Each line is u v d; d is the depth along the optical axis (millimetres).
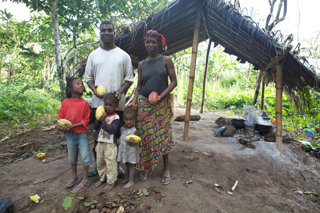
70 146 2355
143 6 5684
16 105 6617
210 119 6617
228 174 2908
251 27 3383
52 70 14312
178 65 10539
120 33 4465
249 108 4934
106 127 2277
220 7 3428
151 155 2479
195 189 2467
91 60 2643
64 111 2330
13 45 11688
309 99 4051
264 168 3137
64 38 6637
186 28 4453
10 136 4398
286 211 2199
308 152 3965
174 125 5523
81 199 2189
